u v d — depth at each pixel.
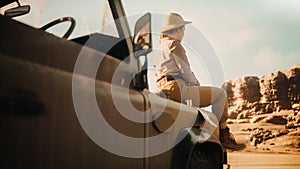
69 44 1.12
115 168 1.25
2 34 0.89
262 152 9.81
